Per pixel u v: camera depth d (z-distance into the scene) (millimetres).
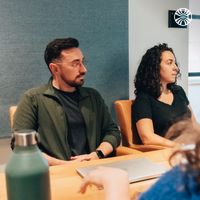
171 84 2266
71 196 1005
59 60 1791
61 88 1843
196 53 3371
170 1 2652
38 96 1799
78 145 1838
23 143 759
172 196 466
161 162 1329
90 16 2336
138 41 2568
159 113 2139
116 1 2410
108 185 748
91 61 2385
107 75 2461
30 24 2156
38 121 1798
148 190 516
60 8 2230
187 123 818
